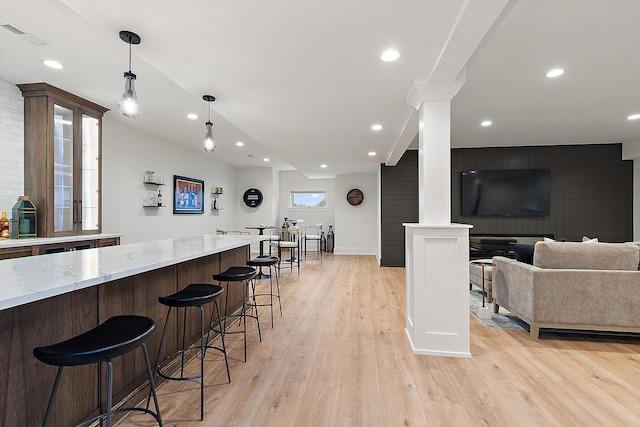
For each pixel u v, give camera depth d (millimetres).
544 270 2779
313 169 7664
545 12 1961
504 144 5918
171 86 3047
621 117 4219
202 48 2119
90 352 1067
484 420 1685
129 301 1863
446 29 1892
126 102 2145
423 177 2646
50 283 1186
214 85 2721
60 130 3234
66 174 3293
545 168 5984
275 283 5074
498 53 2490
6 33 2117
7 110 2934
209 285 2152
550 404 1824
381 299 4133
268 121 3748
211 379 2109
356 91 2836
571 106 3783
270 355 2475
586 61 2629
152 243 2738
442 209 2592
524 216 6043
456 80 2512
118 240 3838
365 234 8484
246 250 3877
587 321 2709
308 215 9484
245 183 8625
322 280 5316
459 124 4582
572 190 5902
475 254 5836
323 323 3217
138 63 2553
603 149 5824
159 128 4680
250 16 1764
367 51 2152
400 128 4035
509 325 3201
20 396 1282
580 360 2391
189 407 1795
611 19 2033
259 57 2240
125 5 1665
